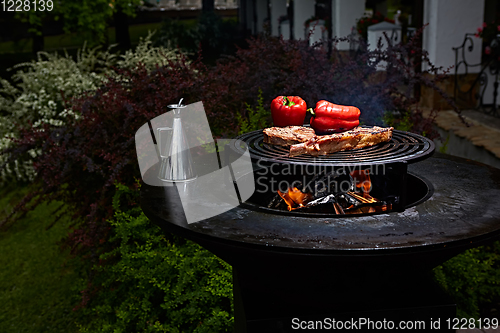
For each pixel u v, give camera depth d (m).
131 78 3.14
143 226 2.61
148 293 2.52
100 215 3.01
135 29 12.41
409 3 10.46
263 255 1.41
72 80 5.44
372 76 3.79
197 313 2.37
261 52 3.88
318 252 1.35
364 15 8.39
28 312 3.18
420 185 1.94
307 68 3.56
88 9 8.80
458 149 4.65
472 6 5.55
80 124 3.04
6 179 5.62
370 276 1.51
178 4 12.41
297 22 10.93
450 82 5.70
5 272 3.74
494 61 5.27
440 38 5.59
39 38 10.04
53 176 2.94
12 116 5.38
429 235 1.41
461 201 1.69
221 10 13.00
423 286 1.61
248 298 1.59
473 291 2.54
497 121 4.96
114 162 2.76
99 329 2.52
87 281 2.84
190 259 2.39
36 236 4.38
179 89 2.87
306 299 1.56
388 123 3.47
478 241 1.41
